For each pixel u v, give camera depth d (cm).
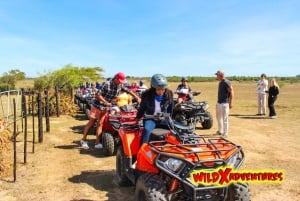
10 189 619
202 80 10481
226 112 1080
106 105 864
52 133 1180
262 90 1655
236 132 1184
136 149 552
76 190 612
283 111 1836
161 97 555
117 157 627
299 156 850
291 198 572
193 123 1167
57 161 806
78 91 2119
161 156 440
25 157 775
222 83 1074
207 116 1224
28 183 651
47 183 651
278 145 977
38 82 2239
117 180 627
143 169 465
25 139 773
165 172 422
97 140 895
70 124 1403
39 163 786
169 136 497
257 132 1185
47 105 1199
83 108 1788
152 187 417
